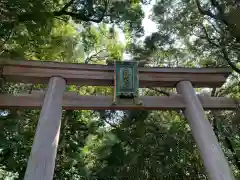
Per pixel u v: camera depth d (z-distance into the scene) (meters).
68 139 8.36
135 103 4.91
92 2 7.86
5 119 6.20
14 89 6.88
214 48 7.22
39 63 5.08
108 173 7.31
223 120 7.29
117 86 5.01
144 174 7.11
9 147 6.62
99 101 4.90
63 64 5.18
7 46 6.31
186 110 5.05
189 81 5.54
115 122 8.78
